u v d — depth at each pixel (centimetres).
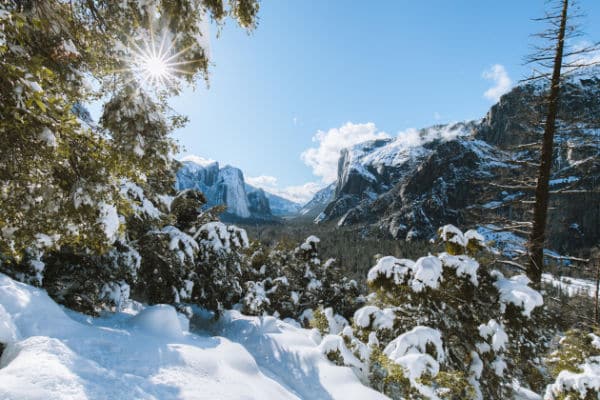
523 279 651
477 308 639
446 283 648
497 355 609
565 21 702
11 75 218
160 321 562
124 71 442
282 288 1770
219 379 393
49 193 323
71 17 386
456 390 502
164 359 400
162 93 489
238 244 1431
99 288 805
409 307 686
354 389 539
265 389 442
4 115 228
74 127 277
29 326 394
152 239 991
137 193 872
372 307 698
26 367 280
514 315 588
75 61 414
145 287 1170
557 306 691
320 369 608
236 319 1040
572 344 646
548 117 727
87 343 391
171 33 420
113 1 390
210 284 1298
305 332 908
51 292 757
